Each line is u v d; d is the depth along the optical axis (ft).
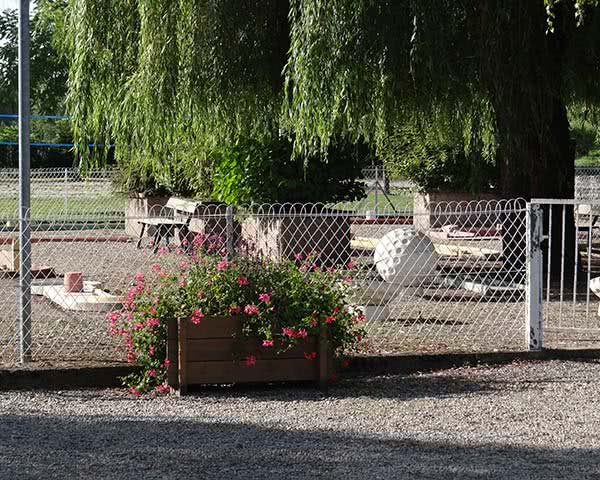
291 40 45.14
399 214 53.42
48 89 141.49
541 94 47.57
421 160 84.43
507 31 45.88
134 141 51.03
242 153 57.11
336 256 55.57
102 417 26.03
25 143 31.12
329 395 29.04
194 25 47.44
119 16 48.16
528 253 33.47
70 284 45.85
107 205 100.53
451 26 44.29
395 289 44.50
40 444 23.06
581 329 37.58
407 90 46.52
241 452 22.31
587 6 46.29
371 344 34.68
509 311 42.47
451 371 32.07
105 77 49.03
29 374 29.78
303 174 56.80
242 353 29.32
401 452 22.35
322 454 22.15
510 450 22.65
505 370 32.04
